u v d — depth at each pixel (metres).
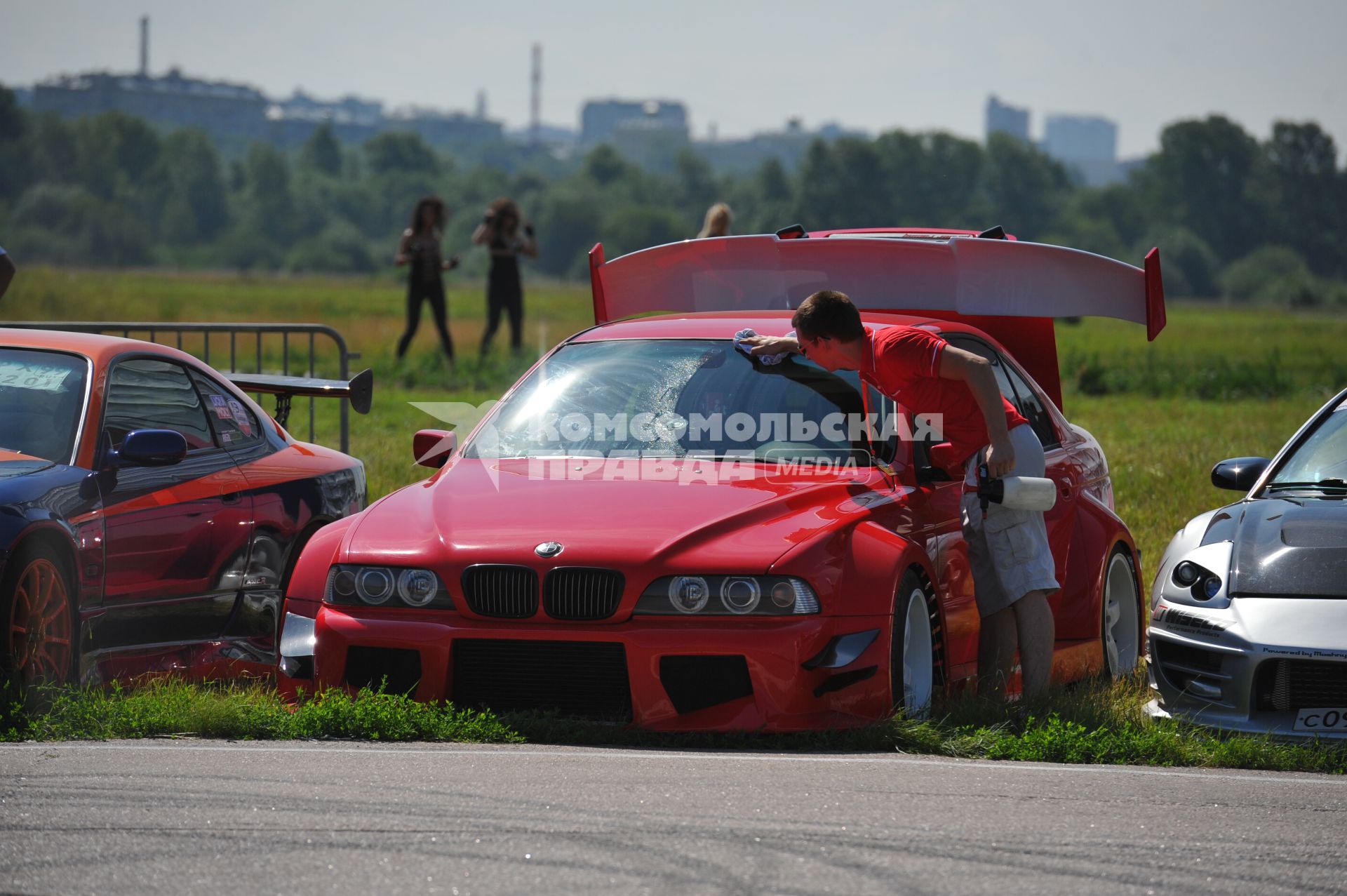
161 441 22.20
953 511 22.44
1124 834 14.23
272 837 13.48
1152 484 44.97
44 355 23.39
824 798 15.29
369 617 19.69
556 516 19.89
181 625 23.55
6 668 19.39
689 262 28.09
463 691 19.36
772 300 27.86
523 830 13.80
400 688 19.45
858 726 18.94
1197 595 21.33
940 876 12.71
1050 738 18.70
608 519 19.67
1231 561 21.53
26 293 147.62
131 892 11.98
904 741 18.62
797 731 18.66
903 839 13.80
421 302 79.94
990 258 26.31
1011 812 14.97
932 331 22.14
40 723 19.05
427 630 19.30
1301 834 14.46
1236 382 90.94
